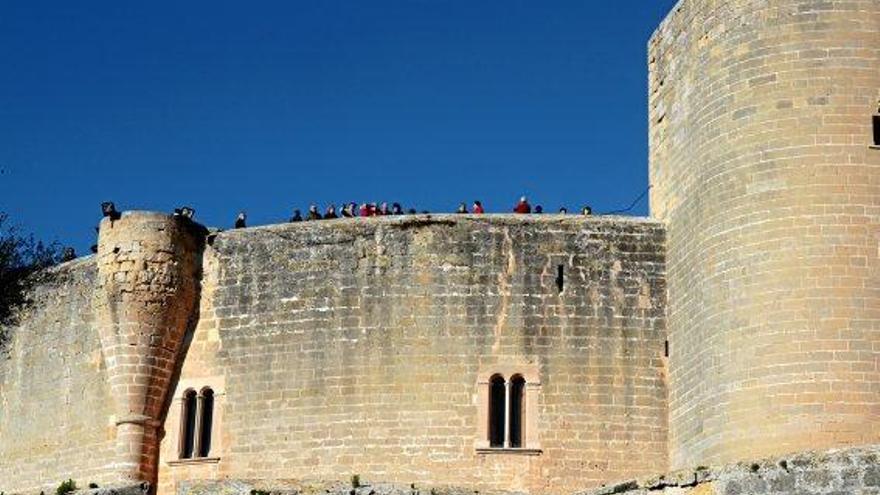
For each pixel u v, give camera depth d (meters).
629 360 47.06
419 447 46.59
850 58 43.25
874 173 42.56
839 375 41.19
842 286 41.81
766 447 41.38
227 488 41.41
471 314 47.53
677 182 47.09
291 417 47.66
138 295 49.50
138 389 49.12
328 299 48.34
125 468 48.50
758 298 42.50
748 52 44.28
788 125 43.19
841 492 35.28
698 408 44.12
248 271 49.50
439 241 48.22
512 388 47.03
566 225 48.19
